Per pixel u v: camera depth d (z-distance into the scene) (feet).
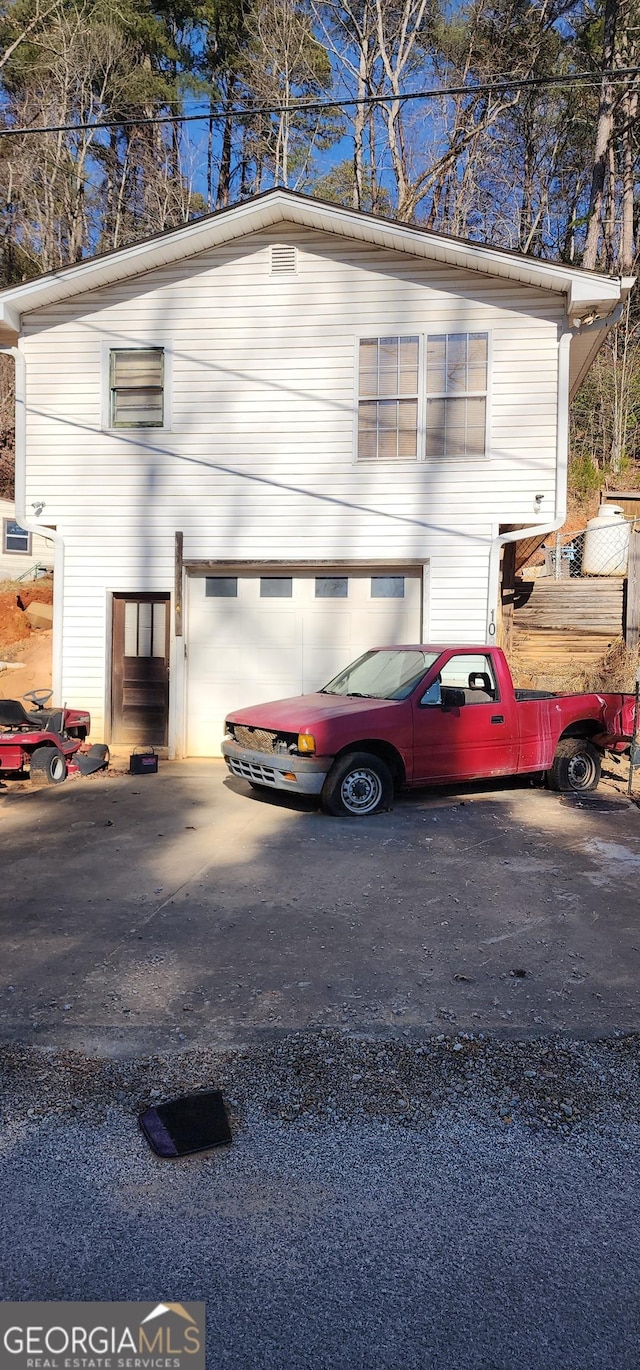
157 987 13.38
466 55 90.89
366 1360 6.61
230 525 35.32
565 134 105.19
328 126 97.55
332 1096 10.37
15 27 93.35
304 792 24.06
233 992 13.21
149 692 36.29
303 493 34.88
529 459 33.47
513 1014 12.55
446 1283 7.42
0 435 113.29
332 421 34.63
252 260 34.76
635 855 20.76
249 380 35.01
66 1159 9.18
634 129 96.07
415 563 34.40
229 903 17.26
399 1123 9.85
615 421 98.68
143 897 17.63
